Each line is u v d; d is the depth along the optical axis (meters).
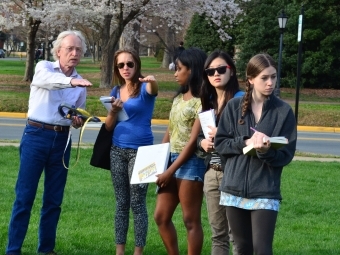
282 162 5.05
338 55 38.44
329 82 38.97
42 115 6.54
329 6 38.50
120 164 6.47
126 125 6.43
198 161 6.03
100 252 6.98
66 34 6.62
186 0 33.16
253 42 39.72
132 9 31.73
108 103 6.34
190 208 6.07
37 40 58.22
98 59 81.06
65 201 9.32
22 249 6.96
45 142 6.55
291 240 7.73
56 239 7.34
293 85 38.56
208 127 5.65
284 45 38.84
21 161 6.61
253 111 5.25
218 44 46.94
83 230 7.81
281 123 5.14
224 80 5.77
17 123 21.59
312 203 9.85
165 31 55.78
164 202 6.19
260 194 5.05
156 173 6.06
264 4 39.47
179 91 6.22
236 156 5.21
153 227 8.16
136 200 6.45
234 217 5.20
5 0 35.12
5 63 69.12
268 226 5.03
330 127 23.75
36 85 6.43
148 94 6.41
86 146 15.37
